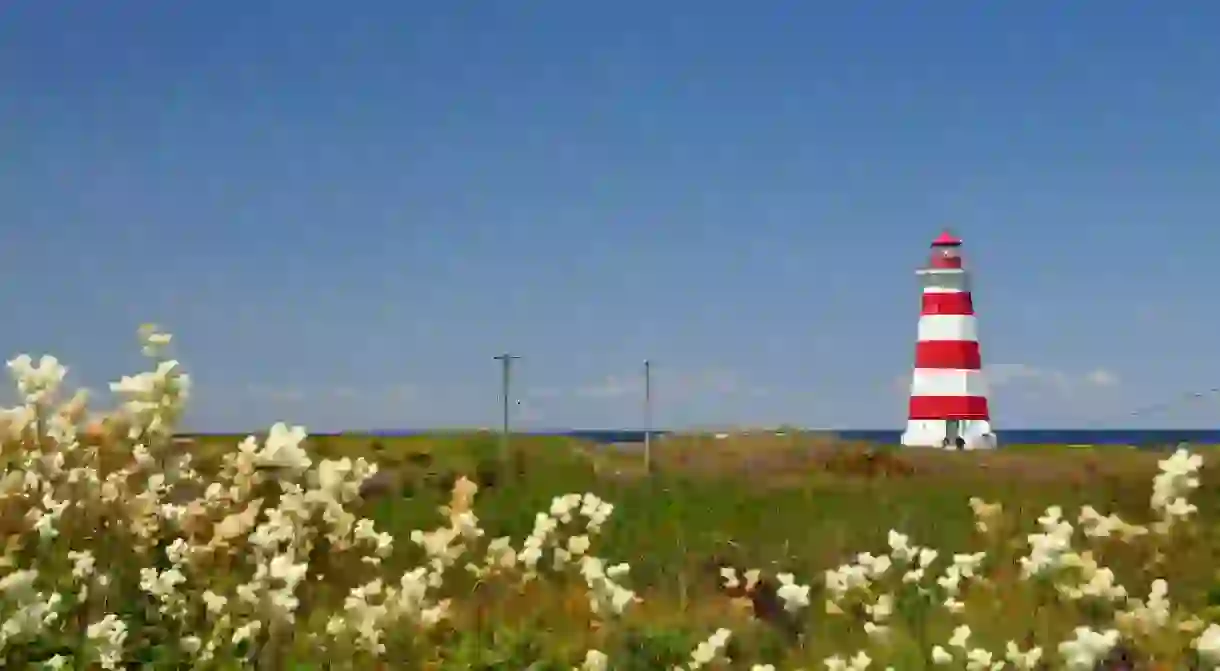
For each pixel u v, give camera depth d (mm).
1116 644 7188
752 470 33219
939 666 7895
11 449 6465
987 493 24172
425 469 25703
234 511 6793
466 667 7941
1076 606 7668
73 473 6434
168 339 6711
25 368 6570
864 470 33312
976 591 9258
